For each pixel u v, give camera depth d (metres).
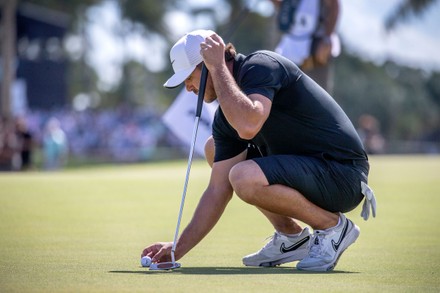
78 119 120.56
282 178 16.91
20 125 84.56
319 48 33.06
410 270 17.41
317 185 17.16
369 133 125.31
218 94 16.55
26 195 34.31
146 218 28.38
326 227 17.55
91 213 29.36
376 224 26.92
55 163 90.81
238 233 24.78
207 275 16.09
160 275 16.06
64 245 21.41
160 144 129.38
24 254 19.58
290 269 17.62
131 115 132.25
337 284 15.13
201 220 18.17
